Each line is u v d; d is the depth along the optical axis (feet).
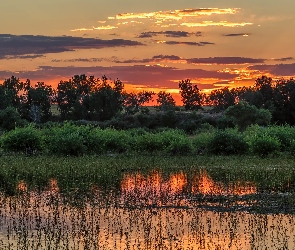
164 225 62.90
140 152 159.43
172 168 119.24
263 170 112.16
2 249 51.88
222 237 57.11
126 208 73.67
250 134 165.99
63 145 149.18
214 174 108.78
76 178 100.89
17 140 154.51
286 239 55.88
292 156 147.13
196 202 78.64
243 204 77.05
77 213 69.72
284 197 82.43
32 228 61.31
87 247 52.06
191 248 52.75
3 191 87.25
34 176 102.89
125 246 53.36
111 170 111.65
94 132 160.35
